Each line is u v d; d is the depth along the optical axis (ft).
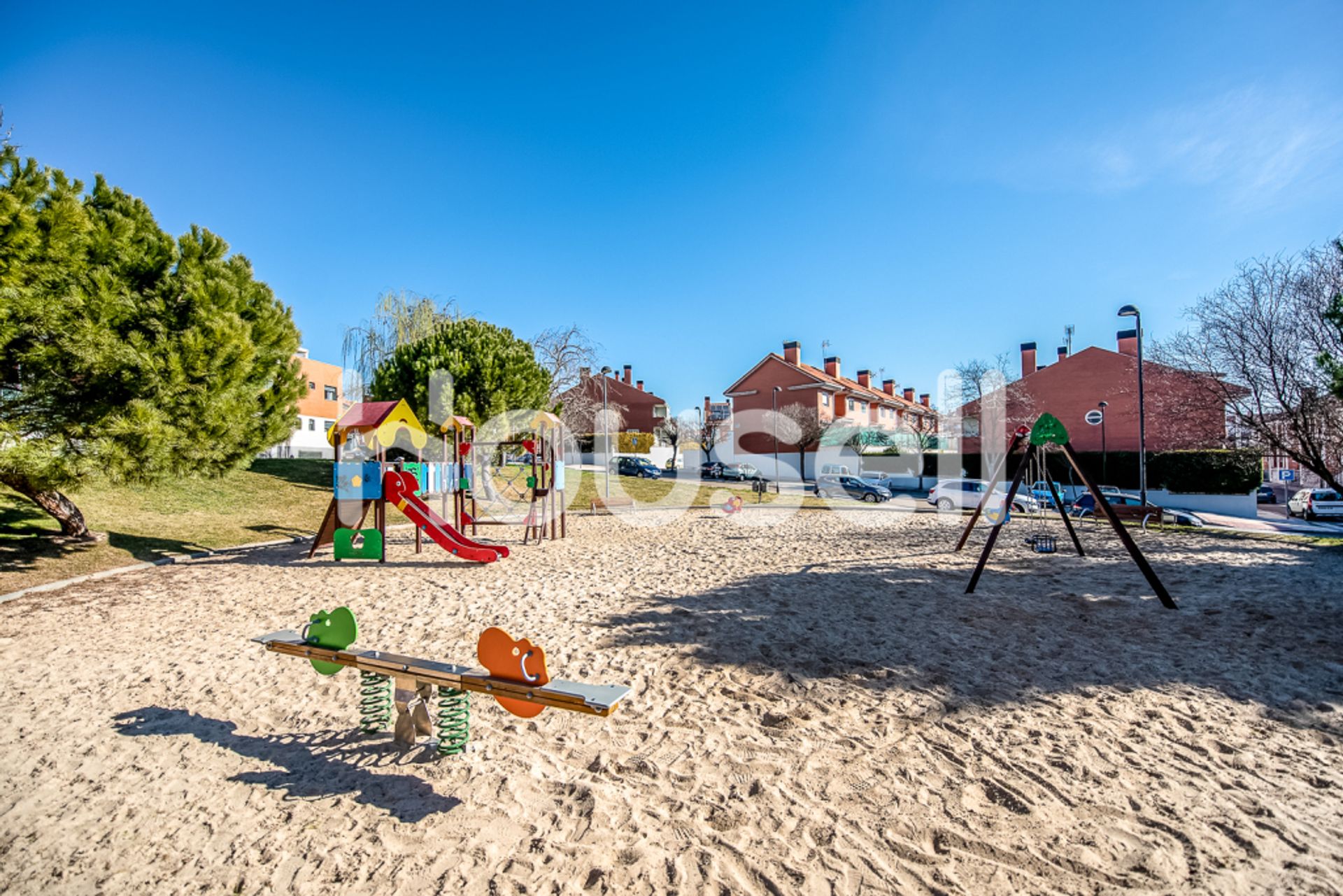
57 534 37.93
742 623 22.77
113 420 31.37
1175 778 11.75
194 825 10.31
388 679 13.99
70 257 29.89
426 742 13.19
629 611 24.77
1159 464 95.71
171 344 33.60
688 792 11.30
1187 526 58.44
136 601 26.96
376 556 37.58
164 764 12.41
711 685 16.74
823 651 19.49
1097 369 116.16
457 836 9.96
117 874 9.09
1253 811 10.61
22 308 27.50
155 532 43.45
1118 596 26.84
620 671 17.89
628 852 9.52
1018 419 120.88
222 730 13.94
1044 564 35.37
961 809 10.76
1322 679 16.79
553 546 45.09
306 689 16.38
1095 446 115.96
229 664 18.42
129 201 36.32
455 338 73.15
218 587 30.04
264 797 11.16
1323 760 12.42
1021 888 8.71
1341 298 40.22
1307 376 49.16
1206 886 8.68
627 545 45.70
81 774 12.03
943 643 20.21
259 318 43.34
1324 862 9.17
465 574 33.37
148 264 34.83
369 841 9.82
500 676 11.39
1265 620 22.62
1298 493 85.97
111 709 15.15
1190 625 22.21
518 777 11.84
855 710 15.03
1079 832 10.05
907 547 43.39
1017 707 15.12
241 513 53.78
